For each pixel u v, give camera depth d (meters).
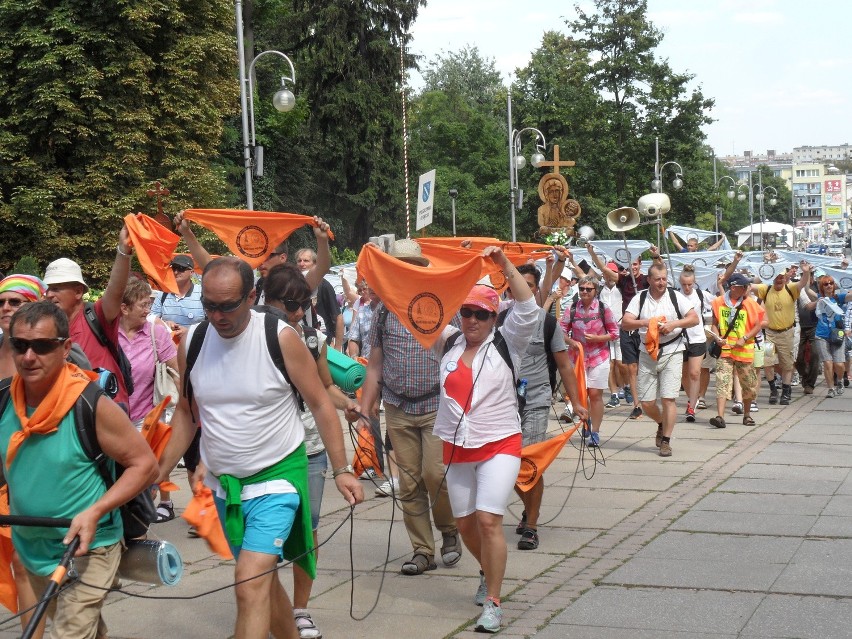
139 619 5.69
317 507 5.80
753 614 5.59
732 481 9.62
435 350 5.96
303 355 4.30
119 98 31.39
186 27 33.38
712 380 20.03
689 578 6.34
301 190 49.50
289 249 48.25
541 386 7.48
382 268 5.79
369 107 47.25
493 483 5.48
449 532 6.80
